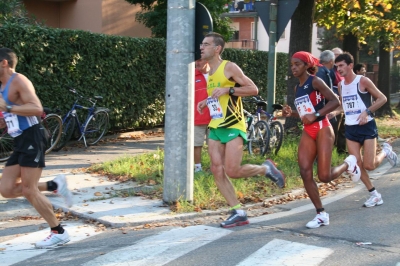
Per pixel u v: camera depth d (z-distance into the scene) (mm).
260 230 6586
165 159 7688
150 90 15594
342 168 6938
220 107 6395
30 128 5684
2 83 5648
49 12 25109
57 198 7945
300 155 6738
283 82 23781
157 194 8305
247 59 20719
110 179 9414
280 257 5551
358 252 5730
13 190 5805
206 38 6422
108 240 6199
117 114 14516
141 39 15102
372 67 38594
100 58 13719
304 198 8531
